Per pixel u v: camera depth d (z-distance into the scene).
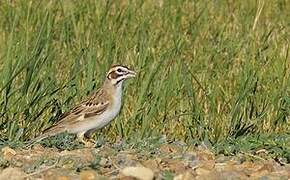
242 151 14.68
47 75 16.84
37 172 13.20
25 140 15.79
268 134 15.53
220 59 19.67
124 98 17.22
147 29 21.42
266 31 21.95
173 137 16.23
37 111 16.23
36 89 16.44
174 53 19.05
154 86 17.23
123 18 21.86
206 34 21.53
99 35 20.44
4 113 15.93
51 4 22.67
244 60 19.23
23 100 16.22
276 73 18.30
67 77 17.58
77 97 16.80
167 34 21.36
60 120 15.61
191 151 14.62
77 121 15.65
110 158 13.97
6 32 21.14
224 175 13.13
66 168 13.40
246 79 17.00
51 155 14.17
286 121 16.84
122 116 16.80
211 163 13.82
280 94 17.14
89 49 18.22
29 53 17.98
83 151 14.46
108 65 18.20
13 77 16.09
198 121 16.31
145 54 18.38
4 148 14.35
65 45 20.25
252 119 16.81
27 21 20.67
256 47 20.33
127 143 15.05
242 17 22.91
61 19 21.84
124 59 19.14
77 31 21.00
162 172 13.26
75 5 22.67
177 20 22.23
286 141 14.86
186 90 17.27
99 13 21.95
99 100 15.78
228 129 16.30
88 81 17.00
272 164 13.91
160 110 16.72
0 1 22.80
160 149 14.70
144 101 16.67
